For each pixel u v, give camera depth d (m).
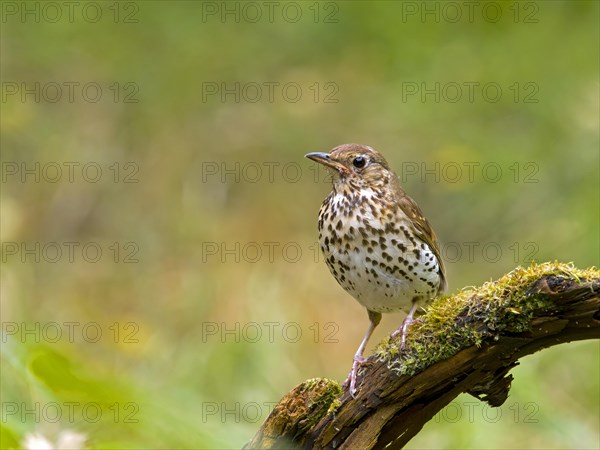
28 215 15.85
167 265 15.26
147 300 14.60
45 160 16.33
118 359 12.52
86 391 5.86
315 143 16.33
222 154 16.47
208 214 15.93
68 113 16.77
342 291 14.77
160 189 16.23
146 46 17.05
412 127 15.58
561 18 14.64
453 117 15.28
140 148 16.64
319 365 13.66
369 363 6.11
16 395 6.47
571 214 13.61
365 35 16.30
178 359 12.31
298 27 16.62
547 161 14.36
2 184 16.12
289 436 6.02
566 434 10.70
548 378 11.71
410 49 15.70
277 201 16.06
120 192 16.25
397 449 6.29
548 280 5.62
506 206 14.56
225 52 16.92
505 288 5.77
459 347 5.90
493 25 15.02
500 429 10.70
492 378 6.13
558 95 14.48
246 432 7.08
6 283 14.44
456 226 14.79
